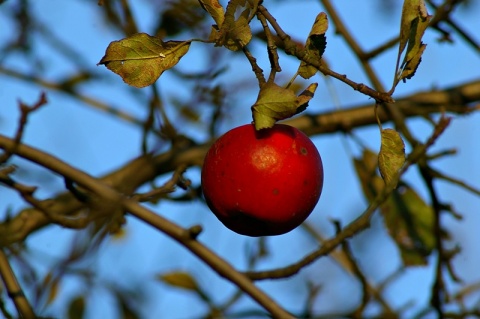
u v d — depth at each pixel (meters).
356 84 1.33
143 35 1.33
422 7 1.33
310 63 1.33
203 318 1.74
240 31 1.32
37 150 1.53
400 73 1.33
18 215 1.67
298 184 1.37
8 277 1.53
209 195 1.38
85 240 1.53
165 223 1.52
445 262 1.71
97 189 1.52
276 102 1.32
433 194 1.71
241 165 1.37
